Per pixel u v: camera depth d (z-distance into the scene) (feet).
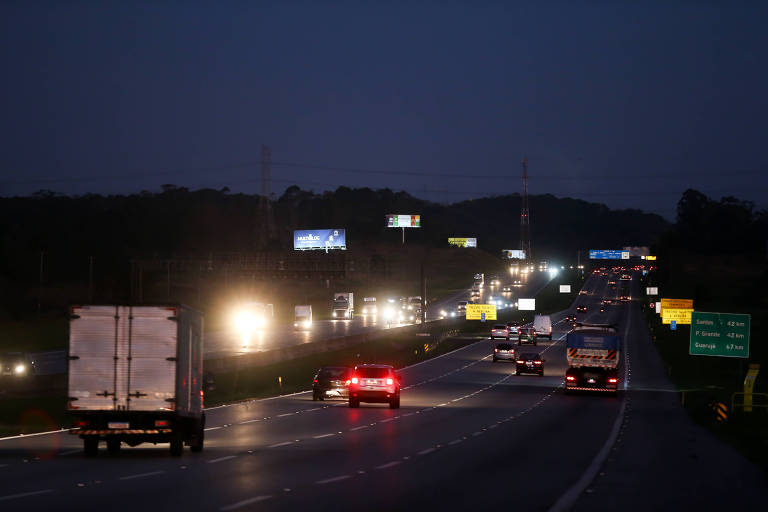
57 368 400.47
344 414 239.50
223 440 166.91
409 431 189.67
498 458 140.97
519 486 108.58
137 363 135.85
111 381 135.74
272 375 410.72
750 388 268.62
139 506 87.20
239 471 118.52
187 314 141.69
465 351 630.74
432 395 327.67
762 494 107.55
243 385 364.99
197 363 147.95
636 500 99.25
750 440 183.32
